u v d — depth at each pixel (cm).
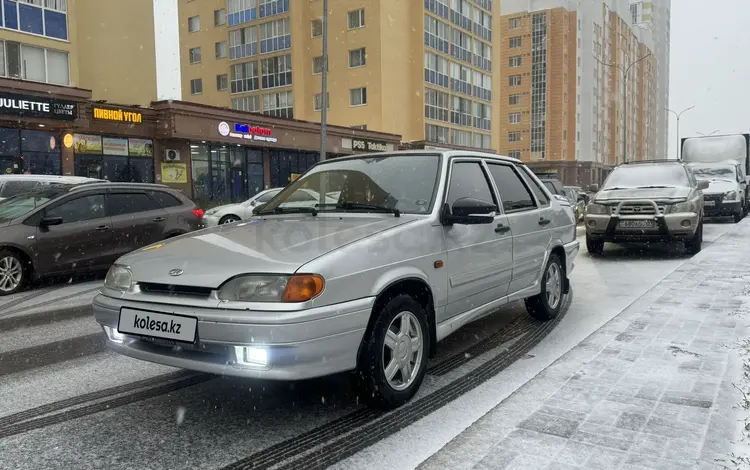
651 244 1266
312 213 429
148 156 2598
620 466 251
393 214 399
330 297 305
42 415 353
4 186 1245
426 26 4175
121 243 911
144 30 2836
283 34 4150
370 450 298
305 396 378
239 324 292
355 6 3859
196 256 338
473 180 464
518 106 7494
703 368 378
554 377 369
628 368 381
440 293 388
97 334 565
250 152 3152
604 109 8169
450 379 407
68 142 2283
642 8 11175
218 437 318
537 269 534
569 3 7344
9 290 796
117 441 315
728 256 881
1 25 2183
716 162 1878
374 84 3822
